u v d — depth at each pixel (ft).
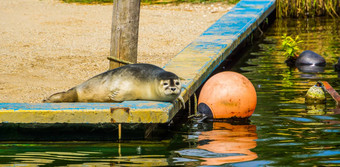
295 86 126.62
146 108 89.71
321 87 115.44
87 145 88.84
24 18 226.58
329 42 180.45
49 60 152.05
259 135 91.66
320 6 240.32
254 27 191.93
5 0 276.62
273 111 106.73
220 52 142.72
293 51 155.63
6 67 142.00
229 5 257.75
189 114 108.47
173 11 245.45
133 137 93.45
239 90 102.58
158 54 160.86
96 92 99.30
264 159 78.23
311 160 77.25
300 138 88.79
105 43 179.42
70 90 101.60
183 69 121.60
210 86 105.09
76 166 76.64
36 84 125.49
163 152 83.46
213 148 84.74
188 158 79.66
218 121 102.73
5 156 82.28
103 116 89.97
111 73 99.55
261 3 232.53
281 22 230.68
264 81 132.46
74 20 222.07
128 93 96.43
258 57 164.76
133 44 119.55
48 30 200.85
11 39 183.11
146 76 95.30
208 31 175.73
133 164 77.15
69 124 94.43
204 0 270.46
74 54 161.17
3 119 90.94
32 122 90.89
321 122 98.43
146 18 227.20
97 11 244.22
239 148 84.12
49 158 80.89
